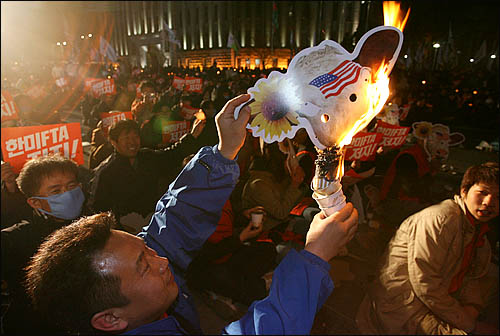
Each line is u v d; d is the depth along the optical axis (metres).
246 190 2.65
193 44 53.47
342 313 2.73
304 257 0.68
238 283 2.38
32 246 1.57
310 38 43.97
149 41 56.44
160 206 1.06
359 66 0.78
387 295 1.87
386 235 3.08
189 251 1.02
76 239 0.74
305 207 2.77
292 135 0.81
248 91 0.84
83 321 0.73
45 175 1.61
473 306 1.97
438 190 4.70
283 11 45.69
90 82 10.43
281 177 2.74
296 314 0.64
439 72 19.73
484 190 1.63
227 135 0.89
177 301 1.03
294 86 0.80
